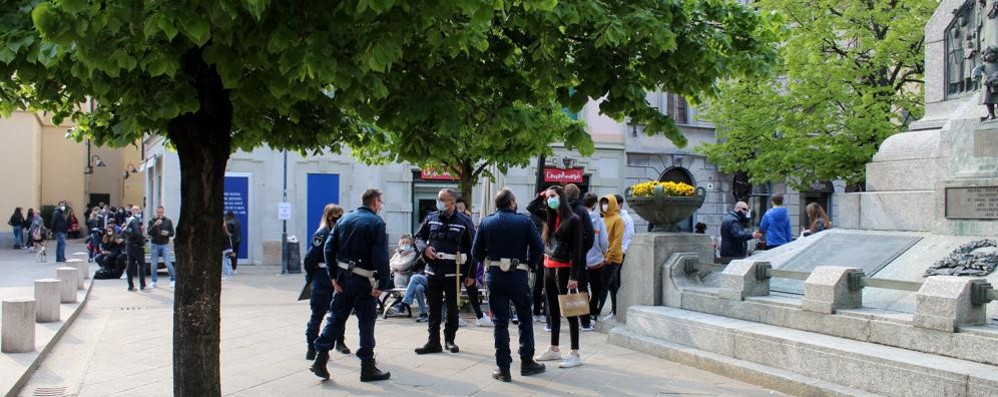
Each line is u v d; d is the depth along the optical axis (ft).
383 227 23.81
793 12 66.18
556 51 19.21
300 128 20.62
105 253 64.59
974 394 17.21
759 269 26.35
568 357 25.62
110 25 12.05
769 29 22.07
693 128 94.53
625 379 23.52
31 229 98.12
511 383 23.39
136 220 54.70
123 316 40.68
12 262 83.05
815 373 21.25
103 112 19.84
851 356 20.17
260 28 13.55
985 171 26.99
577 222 25.39
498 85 20.49
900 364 18.90
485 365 26.25
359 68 14.55
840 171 64.44
